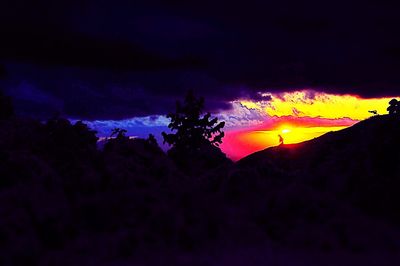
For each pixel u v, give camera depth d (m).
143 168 18.28
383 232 14.38
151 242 13.18
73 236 13.62
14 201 13.41
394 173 18.55
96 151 18.72
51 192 14.96
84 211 14.84
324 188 19.19
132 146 19.84
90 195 15.77
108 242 13.06
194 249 13.16
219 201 17.16
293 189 16.61
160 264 11.83
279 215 15.60
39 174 15.36
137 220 14.45
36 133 19.14
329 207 15.86
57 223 13.55
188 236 13.59
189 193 16.31
